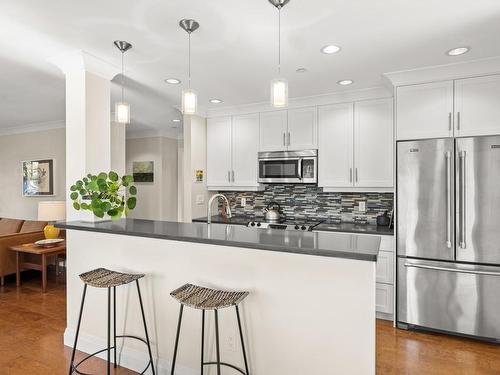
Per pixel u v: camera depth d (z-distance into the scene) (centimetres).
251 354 189
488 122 268
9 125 565
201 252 204
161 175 612
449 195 278
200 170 438
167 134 629
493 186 263
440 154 282
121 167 492
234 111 428
